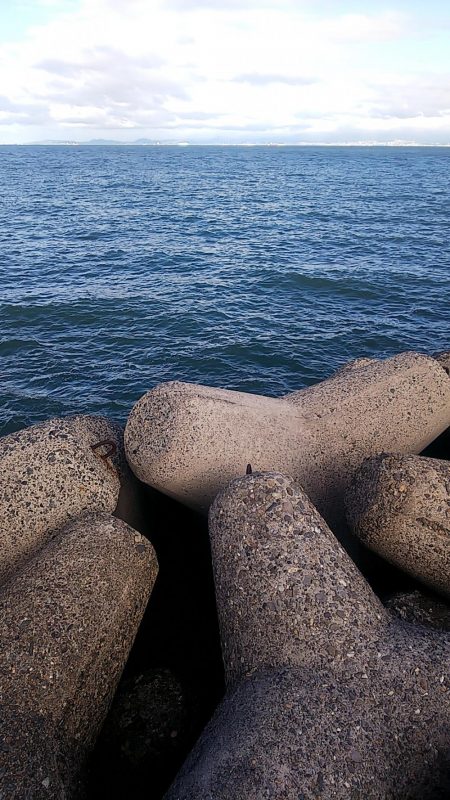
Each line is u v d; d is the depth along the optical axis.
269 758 2.90
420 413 5.56
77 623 3.59
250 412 5.23
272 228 36.81
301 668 3.40
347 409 5.50
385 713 3.20
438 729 3.19
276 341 16.25
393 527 4.17
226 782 2.85
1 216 41.44
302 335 16.78
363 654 3.43
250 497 4.04
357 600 3.68
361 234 34.59
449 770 3.14
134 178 84.56
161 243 31.22
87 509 4.59
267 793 2.78
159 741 3.73
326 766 2.91
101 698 3.62
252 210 46.38
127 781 3.58
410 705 3.24
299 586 3.66
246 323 17.80
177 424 4.85
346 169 116.19
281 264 25.78
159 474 4.84
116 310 18.92
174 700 3.93
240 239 32.78
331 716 3.11
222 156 196.50
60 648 3.48
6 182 74.62
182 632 4.64
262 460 5.05
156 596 4.81
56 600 3.64
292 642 3.50
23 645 3.44
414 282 22.56
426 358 5.82
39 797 3.01
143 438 4.91
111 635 3.71
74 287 21.73
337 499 5.23
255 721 3.09
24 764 3.07
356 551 5.03
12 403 12.83
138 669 4.24
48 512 4.53
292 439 5.25
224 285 22.20
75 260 26.69
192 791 2.88
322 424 5.43
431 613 4.13
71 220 39.88
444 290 21.53
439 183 79.12
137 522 5.15
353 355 15.50
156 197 56.50
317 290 21.62
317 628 3.52
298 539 3.85
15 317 18.28
